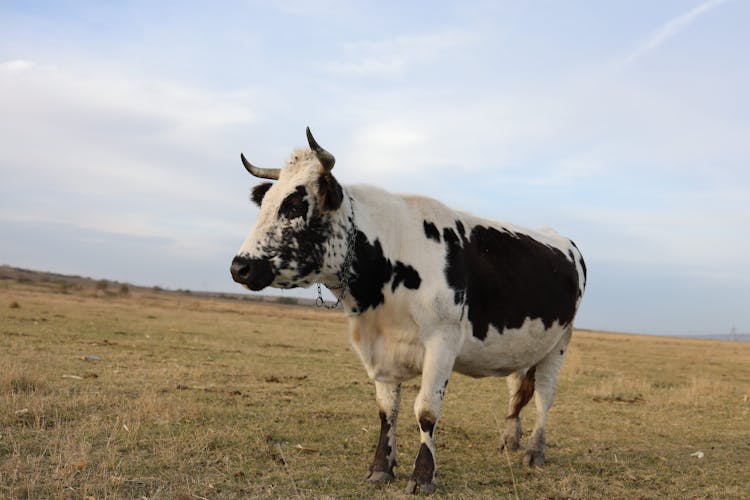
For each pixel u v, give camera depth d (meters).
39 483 4.96
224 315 34.78
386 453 5.83
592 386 13.39
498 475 6.18
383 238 5.66
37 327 17.30
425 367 5.55
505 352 6.41
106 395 8.33
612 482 6.09
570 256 7.77
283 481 5.45
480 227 6.50
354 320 5.80
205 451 6.12
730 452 7.60
